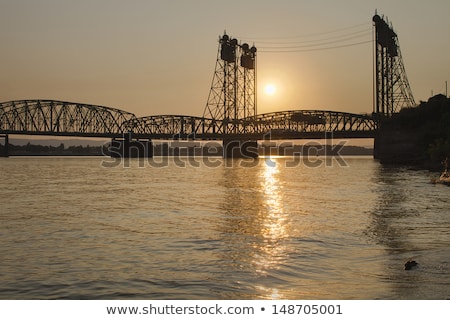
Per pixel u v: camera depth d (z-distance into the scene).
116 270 24.16
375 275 22.12
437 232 33.81
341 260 25.31
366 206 51.53
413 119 182.75
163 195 68.50
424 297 19.05
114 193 71.69
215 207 52.62
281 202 57.66
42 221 41.78
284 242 30.77
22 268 24.64
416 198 58.69
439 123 159.00
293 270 23.52
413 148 175.75
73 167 187.62
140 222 41.00
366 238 31.69
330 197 63.41
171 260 26.14
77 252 28.45
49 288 21.38
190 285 21.55
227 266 24.61
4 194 68.81
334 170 162.75
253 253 27.56
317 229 35.91
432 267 23.20
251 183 96.44
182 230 36.34
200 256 27.02
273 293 20.20
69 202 58.12
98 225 39.31
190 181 103.38
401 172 125.25
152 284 21.78
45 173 137.00
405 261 24.56
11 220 42.41
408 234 33.03
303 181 101.69
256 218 42.91
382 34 192.88
